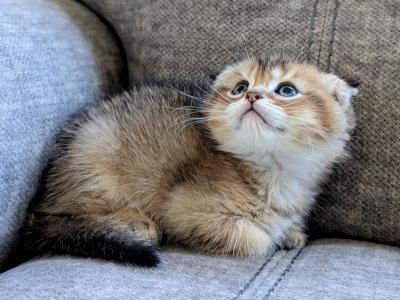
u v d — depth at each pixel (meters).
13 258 0.38
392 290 0.32
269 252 0.39
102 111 0.43
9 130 0.37
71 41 0.45
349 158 0.41
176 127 0.42
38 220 0.38
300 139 0.38
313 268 0.35
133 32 0.47
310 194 0.42
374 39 0.41
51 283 0.32
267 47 0.43
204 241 0.39
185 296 0.31
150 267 0.34
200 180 0.39
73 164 0.40
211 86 0.42
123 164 0.41
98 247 0.36
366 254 0.37
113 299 0.30
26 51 0.41
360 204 0.40
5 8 0.43
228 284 0.33
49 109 0.40
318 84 0.40
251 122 0.38
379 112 0.40
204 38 0.45
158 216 0.41
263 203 0.40
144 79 0.46
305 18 0.43
